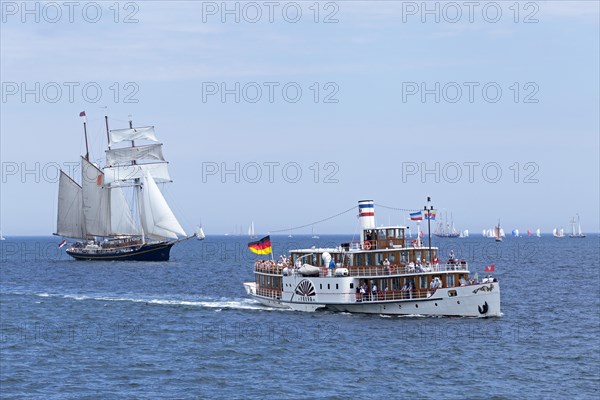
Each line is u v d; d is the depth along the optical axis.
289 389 172.25
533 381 178.62
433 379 179.88
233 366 192.75
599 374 184.25
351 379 179.88
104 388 174.38
